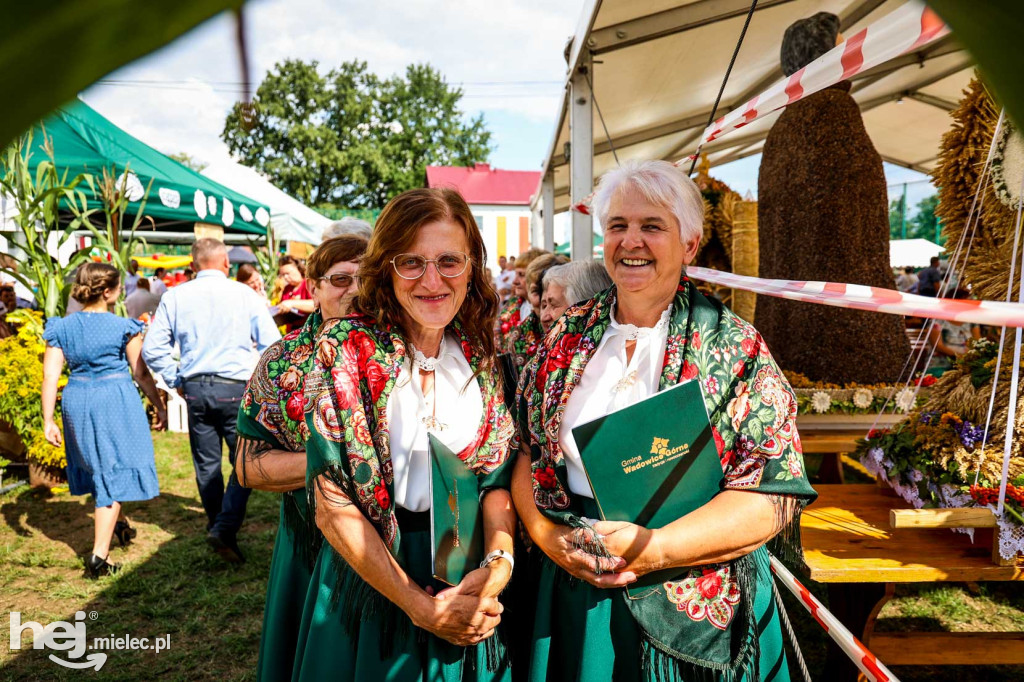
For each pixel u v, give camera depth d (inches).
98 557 149.0
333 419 57.7
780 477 57.3
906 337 143.0
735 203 184.2
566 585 61.7
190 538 171.5
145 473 153.0
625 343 65.1
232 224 377.1
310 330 71.9
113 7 4.9
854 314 138.6
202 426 159.3
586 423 54.4
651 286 62.8
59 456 198.4
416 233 59.7
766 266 150.9
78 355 148.9
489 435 65.3
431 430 62.2
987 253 90.7
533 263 133.6
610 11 152.9
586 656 58.6
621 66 191.2
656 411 54.8
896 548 81.2
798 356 142.6
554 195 401.7
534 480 64.5
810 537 85.2
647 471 56.0
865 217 136.0
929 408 93.7
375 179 1261.1
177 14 5.0
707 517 56.1
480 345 66.7
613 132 266.1
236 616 134.2
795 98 73.9
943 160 96.3
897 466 91.5
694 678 57.2
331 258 83.8
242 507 155.8
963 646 88.7
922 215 675.4
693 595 58.3
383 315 62.3
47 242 234.8
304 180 1207.6
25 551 164.2
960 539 83.5
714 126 100.3
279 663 70.6
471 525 61.3
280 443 67.9
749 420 58.7
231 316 157.5
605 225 64.6
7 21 4.8
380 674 57.9
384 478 59.3
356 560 56.6
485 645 61.3
